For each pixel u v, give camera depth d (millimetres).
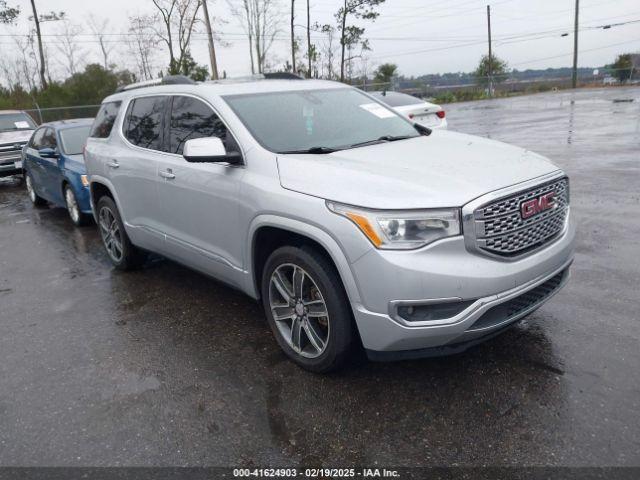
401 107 10930
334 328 3299
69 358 4082
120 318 4773
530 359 3547
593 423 2887
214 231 4156
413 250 2930
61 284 5840
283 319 3758
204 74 35625
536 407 3059
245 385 3527
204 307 4879
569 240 3508
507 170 3318
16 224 9195
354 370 3592
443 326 2951
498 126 17672
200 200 4203
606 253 5281
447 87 45781
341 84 5137
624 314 4035
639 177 8328
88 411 3352
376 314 3020
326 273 3271
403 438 2900
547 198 3322
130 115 5402
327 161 3518
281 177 3518
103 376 3773
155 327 4523
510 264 3080
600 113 19094
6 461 2924
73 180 8031
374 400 3252
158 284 5566
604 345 3637
